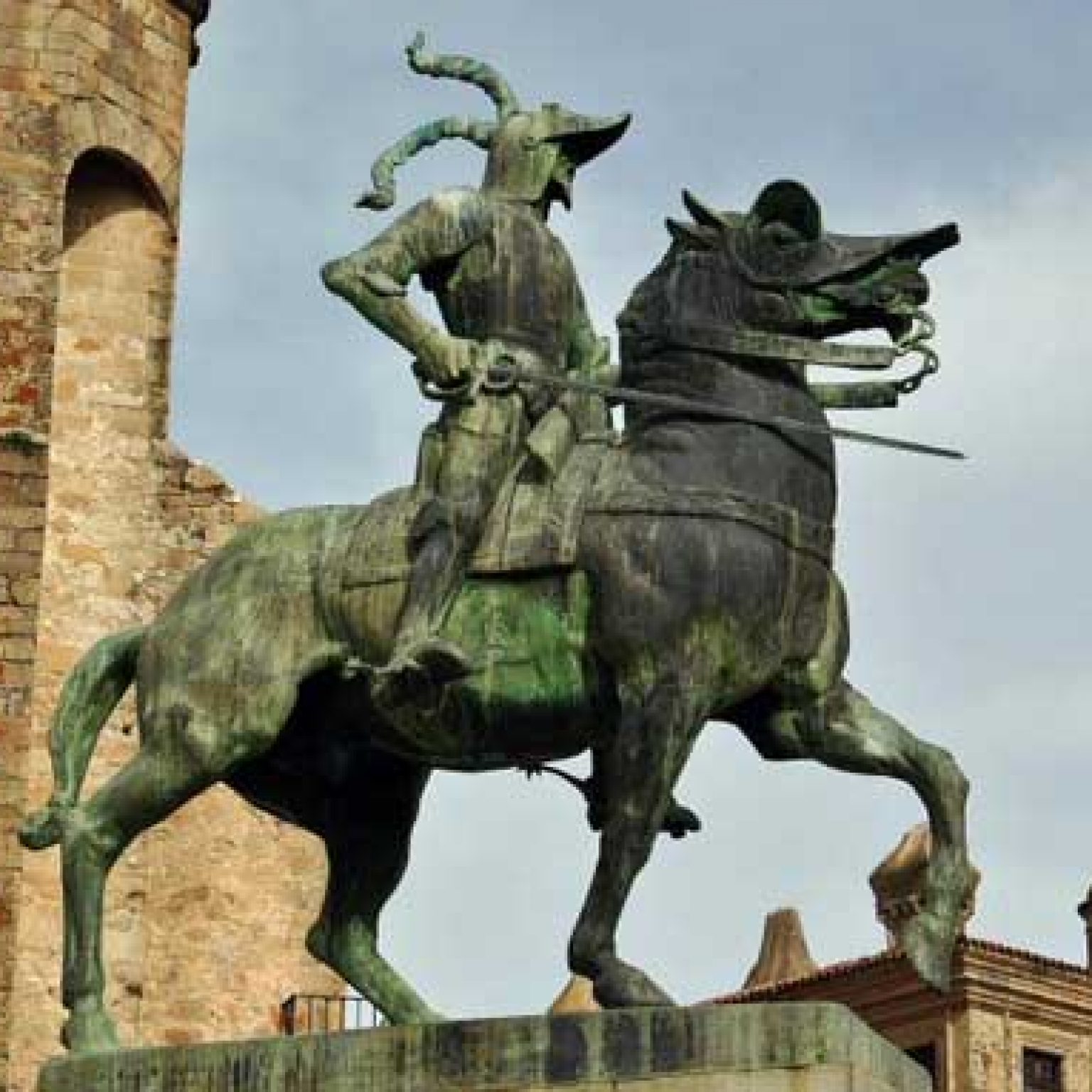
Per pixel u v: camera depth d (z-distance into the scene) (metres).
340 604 20.23
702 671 19.47
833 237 20.25
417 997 20.81
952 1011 46.59
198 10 42.84
